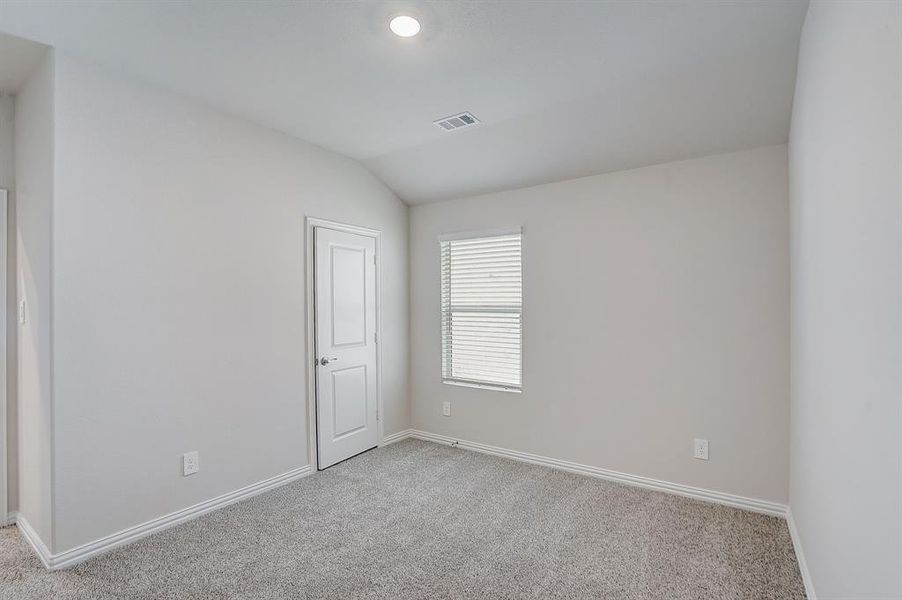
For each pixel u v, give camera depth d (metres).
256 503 2.96
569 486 3.22
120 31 2.07
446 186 4.03
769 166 2.78
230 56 2.29
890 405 0.99
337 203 3.72
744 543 2.43
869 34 1.08
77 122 2.29
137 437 2.49
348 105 2.85
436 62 2.36
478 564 2.25
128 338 2.46
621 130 2.96
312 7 1.91
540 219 3.69
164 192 2.63
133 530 2.47
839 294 1.44
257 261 3.13
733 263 2.89
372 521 2.71
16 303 2.67
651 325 3.18
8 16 1.95
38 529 2.35
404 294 4.44
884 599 1.04
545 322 3.66
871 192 1.10
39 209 2.35
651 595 2.00
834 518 1.54
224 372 2.92
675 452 3.09
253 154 3.11
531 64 2.37
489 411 3.97
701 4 1.88
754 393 2.82
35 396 2.38
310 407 3.47
